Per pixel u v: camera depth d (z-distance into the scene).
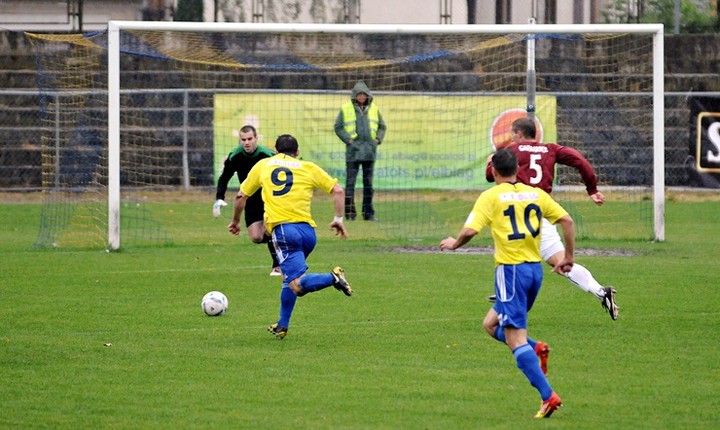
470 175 65.44
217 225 59.72
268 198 28.23
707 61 76.00
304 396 22.14
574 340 28.19
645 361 25.56
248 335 29.05
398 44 74.88
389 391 22.59
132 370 24.66
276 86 77.06
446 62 75.25
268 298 35.44
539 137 62.41
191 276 40.56
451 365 25.25
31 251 48.44
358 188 66.38
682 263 43.34
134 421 20.11
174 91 66.50
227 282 39.03
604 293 28.22
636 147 70.81
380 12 76.88
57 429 19.52
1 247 50.03
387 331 29.55
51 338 28.48
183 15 77.00
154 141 73.75
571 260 21.78
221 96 66.62
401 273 41.38
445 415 20.58
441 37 68.75
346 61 71.75
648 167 70.44
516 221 20.95
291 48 73.06
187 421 20.12
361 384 23.27
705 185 67.81
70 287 37.56
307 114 66.81
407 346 27.52
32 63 75.75
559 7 78.31
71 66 67.94
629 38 75.88
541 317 31.70
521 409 21.06
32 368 24.83
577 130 73.00
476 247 50.62
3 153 73.12
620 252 47.12
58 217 60.31
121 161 72.56
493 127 64.94
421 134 65.38
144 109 71.62
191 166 73.12
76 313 32.34
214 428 19.62
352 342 28.05
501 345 27.61
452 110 65.00
